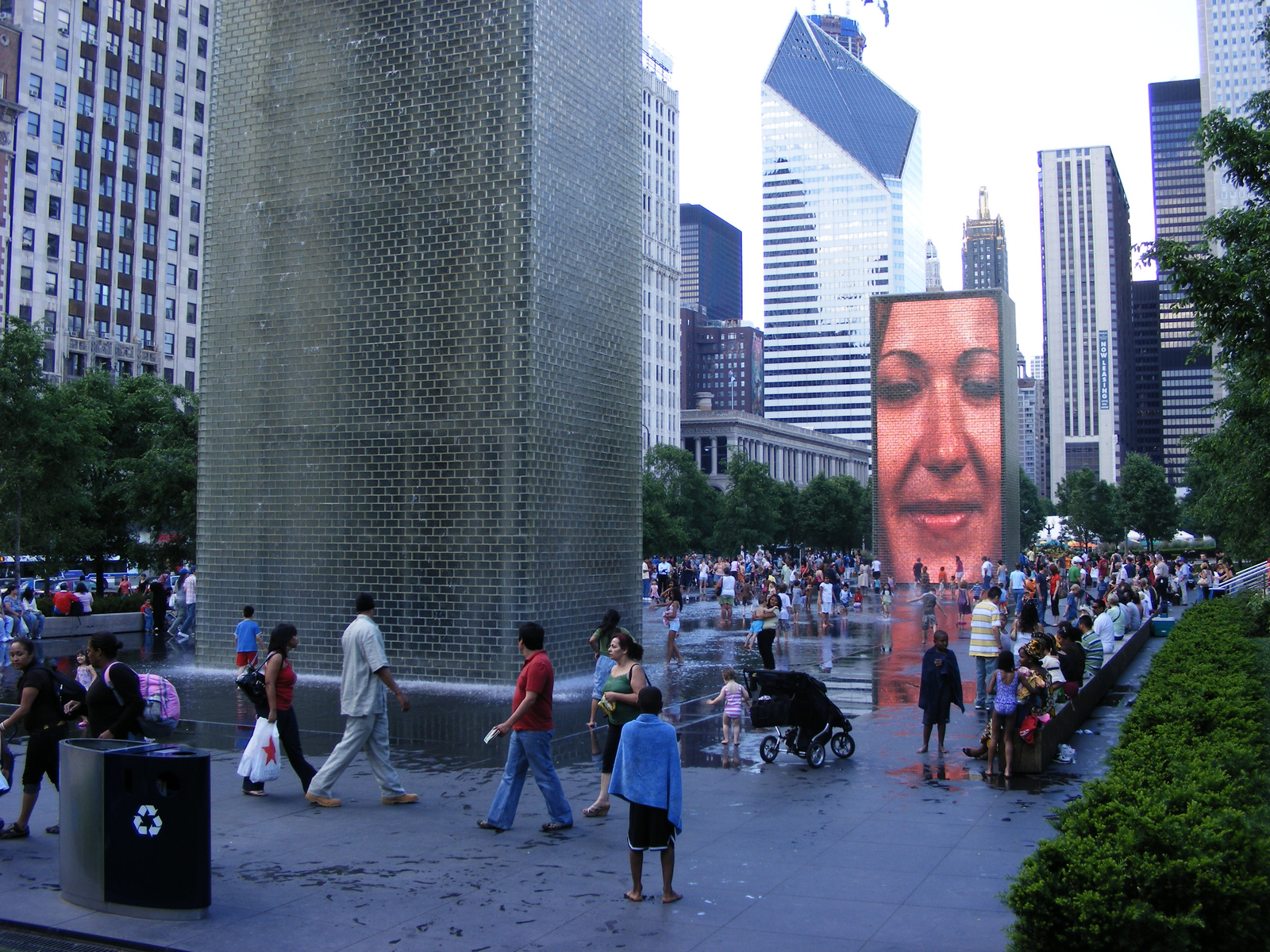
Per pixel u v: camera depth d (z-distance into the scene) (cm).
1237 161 1628
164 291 9162
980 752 1445
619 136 2458
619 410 2403
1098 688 1944
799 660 2658
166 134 9206
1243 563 5250
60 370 8094
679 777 854
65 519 3688
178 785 823
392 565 2192
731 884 896
